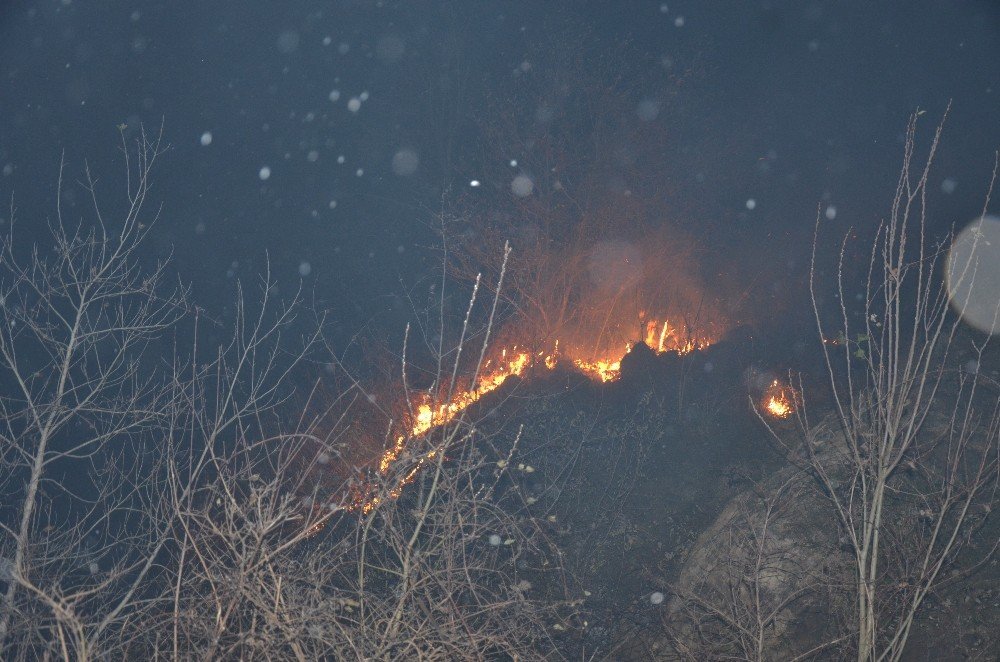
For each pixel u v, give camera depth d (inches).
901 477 265.4
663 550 362.6
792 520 281.6
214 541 207.0
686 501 385.7
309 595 195.8
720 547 301.6
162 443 255.3
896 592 217.9
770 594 265.4
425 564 205.9
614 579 352.8
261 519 185.3
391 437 234.7
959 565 247.8
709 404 441.4
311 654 196.1
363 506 211.9
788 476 309.6
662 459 409.7
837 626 250.5
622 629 325.1
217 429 245.1
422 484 215.3
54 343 264.1
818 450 304.2
